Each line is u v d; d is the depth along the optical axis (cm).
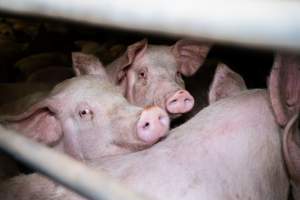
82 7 106
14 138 148
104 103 340
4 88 534
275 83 234
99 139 333
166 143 253
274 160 246
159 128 288
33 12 124
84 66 405
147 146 302
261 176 239
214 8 84
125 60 436
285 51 80
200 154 238
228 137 245
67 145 351
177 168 232
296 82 239
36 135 342
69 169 125
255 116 253
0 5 135
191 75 493
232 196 227
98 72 402
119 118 325
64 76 609
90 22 106
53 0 115
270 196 241
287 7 77
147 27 93
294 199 254
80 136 343
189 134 253
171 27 89
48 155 133
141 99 428
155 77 432
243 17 81
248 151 241
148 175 231
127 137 313
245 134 246
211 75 535
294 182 251
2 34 1008
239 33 81
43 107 337
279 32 77
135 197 109
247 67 634
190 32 87
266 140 247
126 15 96
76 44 895
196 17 86
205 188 224
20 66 742
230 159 238
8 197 247
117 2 97
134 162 244
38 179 255
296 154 243
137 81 441
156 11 91
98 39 893
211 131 249
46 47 850
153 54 455
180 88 407
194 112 447
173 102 391
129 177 232
